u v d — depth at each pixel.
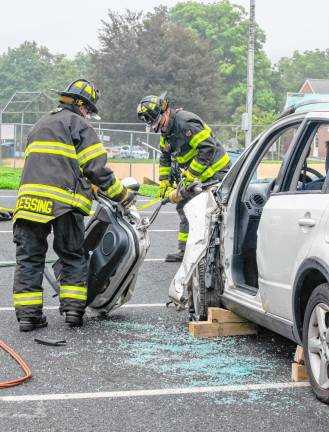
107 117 68.56
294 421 4.86
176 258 10.76
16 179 24.92
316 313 5.17
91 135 7.06
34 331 7.04
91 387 5.49
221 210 6.95
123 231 7.17
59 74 105.06
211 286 6.91
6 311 7.83
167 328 7.23
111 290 7.31
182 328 7.23
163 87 68.19
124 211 7.29
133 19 71.31
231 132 52.38
